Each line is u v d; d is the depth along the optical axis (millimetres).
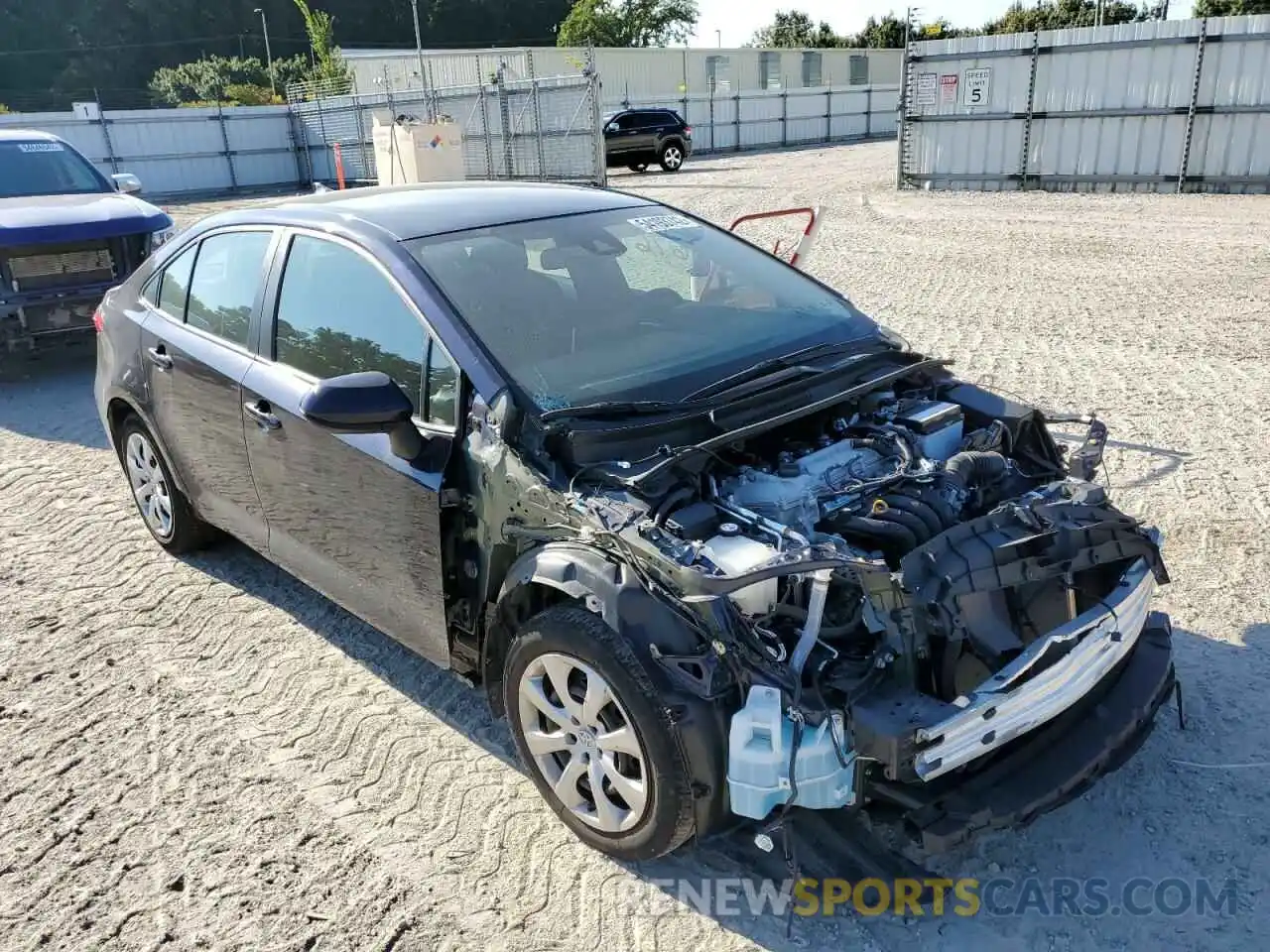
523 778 3434
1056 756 2805
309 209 4184
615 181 25578
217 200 29172
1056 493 3195
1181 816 3098
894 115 42688
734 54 47719
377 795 3381
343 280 3805
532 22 90438
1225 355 7906
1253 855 2943
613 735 2812
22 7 76000
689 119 36750
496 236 3918
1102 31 17969
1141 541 3062
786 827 2645
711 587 2578
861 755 2553
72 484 6379
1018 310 9766
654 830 2781
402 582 3523
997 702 2592
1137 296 10172
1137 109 18031
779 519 3025
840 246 14008
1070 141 18922
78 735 3773
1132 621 3002
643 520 2805
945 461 3328
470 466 3234
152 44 79250
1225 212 15352
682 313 3891
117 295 5258
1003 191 19641
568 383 3309
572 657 2865
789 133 39875
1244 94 16969
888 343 3979
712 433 3219
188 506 4984
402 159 23031
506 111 24859
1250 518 5004
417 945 2768
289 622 4547
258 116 32250
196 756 3621
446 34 89000
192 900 2963
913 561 2695
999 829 2713
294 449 3840
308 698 3953
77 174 9984
